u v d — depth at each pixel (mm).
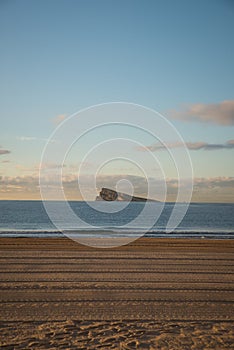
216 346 5133
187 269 10812
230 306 7184
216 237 21844
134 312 6648
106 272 10102
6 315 6363
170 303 7297
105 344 5125
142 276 9703
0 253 13109
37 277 9352
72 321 6086
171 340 5320
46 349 4922
